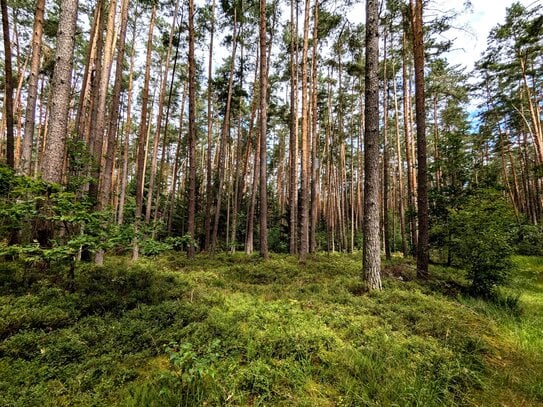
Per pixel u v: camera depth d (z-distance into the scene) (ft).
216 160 110.52
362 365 11.69
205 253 52.13
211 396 9.30
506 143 80.23
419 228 30.12
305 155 43.34
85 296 14.97
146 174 83.46
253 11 56.49
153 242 16.81
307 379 10.79
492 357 14.14
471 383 11.80
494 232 25.27
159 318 14.03
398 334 14.79
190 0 41.04
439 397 10.64
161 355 11.61
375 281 22.75
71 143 25.36
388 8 44.60
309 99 65.82
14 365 9.45
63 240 16.39
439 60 51.31
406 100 52.95
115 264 27.96
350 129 92.58
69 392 8.90
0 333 10.84
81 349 10.64
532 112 59.21
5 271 16.46
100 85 34.17
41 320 11.78
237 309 16.89
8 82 30.83
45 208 15.37
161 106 51.93
